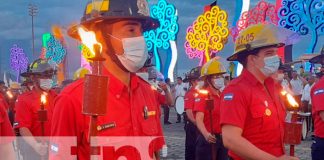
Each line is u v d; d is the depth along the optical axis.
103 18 2.26
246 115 3.26
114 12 2.27
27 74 4.92
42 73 4.77
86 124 2.20
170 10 27.42
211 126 5.71
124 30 2.31
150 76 8.81
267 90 3.43
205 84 5.92
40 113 4.51
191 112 7.04
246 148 3.10
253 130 3.28
